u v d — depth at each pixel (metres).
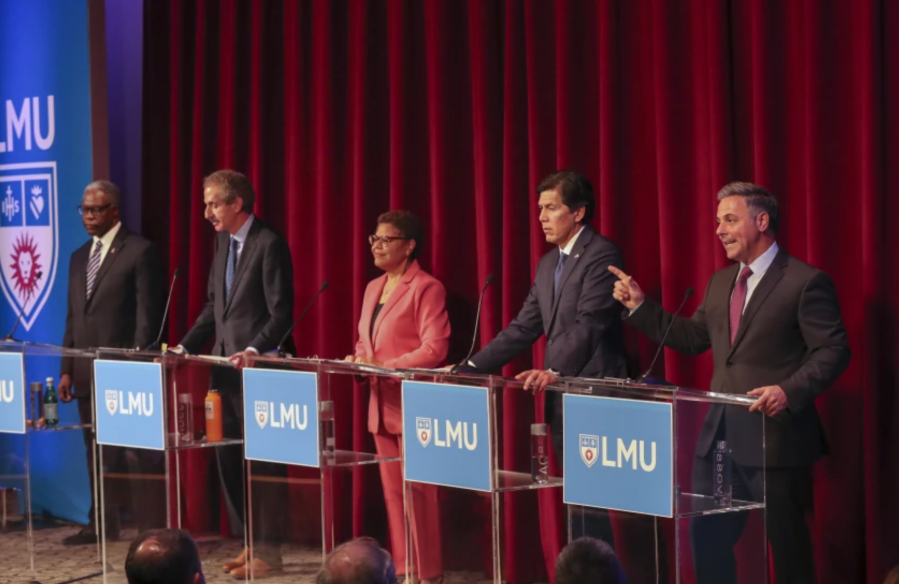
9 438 9.17
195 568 5.03
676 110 8.66
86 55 11.70
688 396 5.63
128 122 13.04
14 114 12.32
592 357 8.05
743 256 7.17
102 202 10.92
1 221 12.49
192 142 12.21
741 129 8.51
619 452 5.77
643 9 8.99
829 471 7.86
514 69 9.59
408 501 6.97
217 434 8.39
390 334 9.19
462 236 10.13
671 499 5.53
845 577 7.85
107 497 8.59
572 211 8.22
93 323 10.91
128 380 8.39
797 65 8.16
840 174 7.85
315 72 11.05
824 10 7.84
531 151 9.45
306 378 7.41
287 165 11.36
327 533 7.39
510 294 9.54
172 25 12.24
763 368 7.03
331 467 7.42
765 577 6.02
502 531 6.49
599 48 9.09
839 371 6.76
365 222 10.66
